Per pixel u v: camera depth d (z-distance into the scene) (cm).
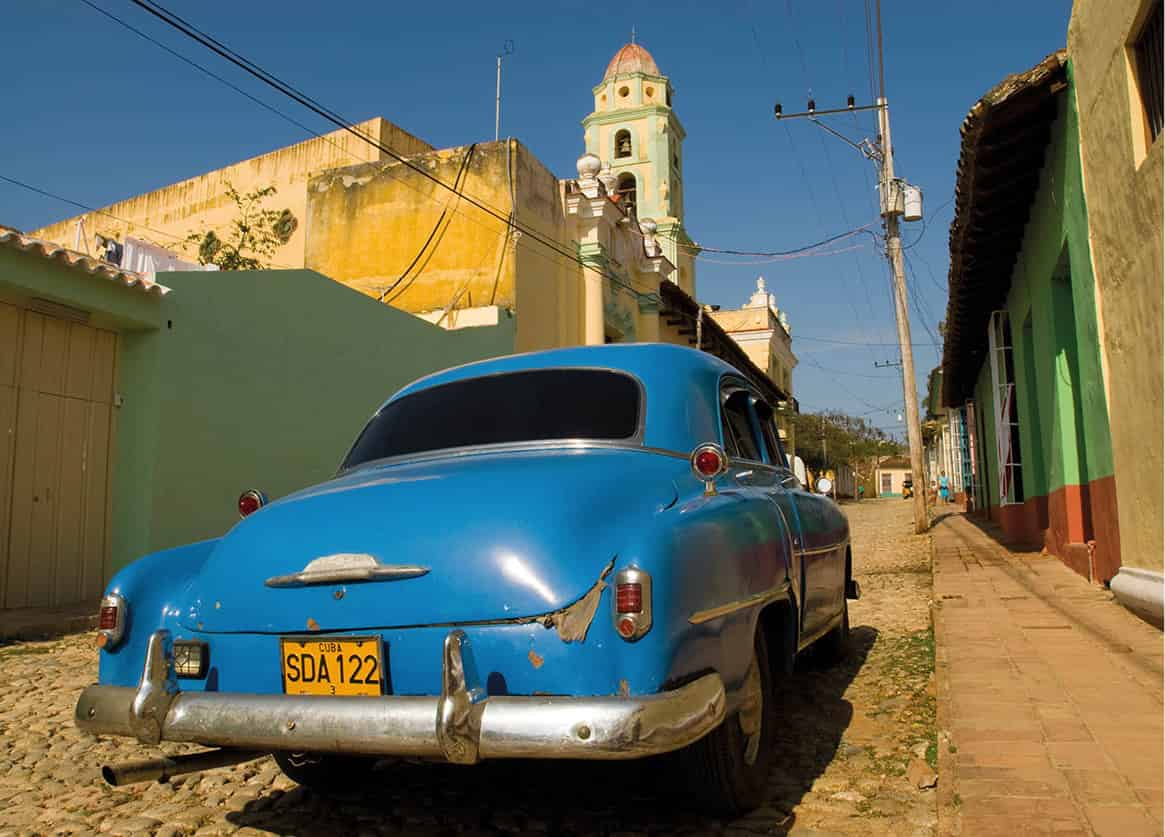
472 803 360
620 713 243
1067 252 862
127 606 320
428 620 272
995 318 1420
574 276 1942
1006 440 1410
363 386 1400
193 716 283
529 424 365
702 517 308
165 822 349
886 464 8669
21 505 930
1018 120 831
